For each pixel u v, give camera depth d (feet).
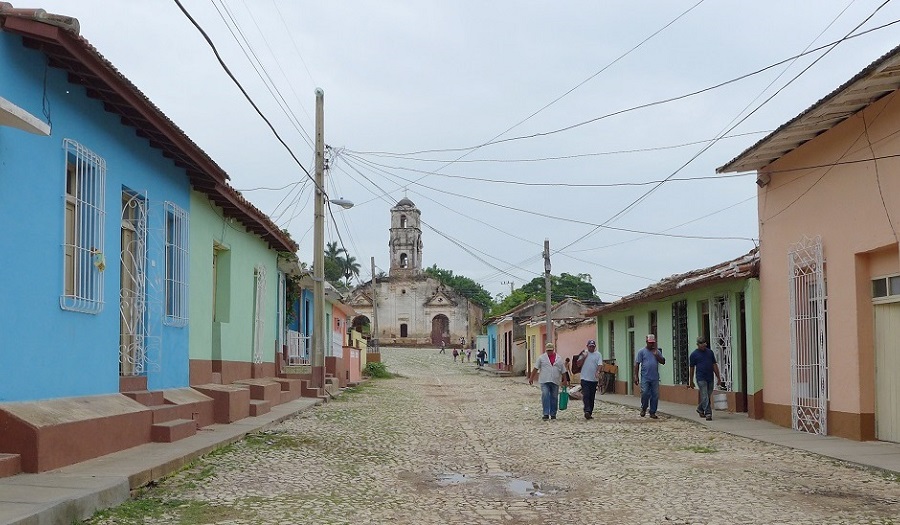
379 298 274.98
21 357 26.61
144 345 37.99
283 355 77.87
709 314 64.08
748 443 42.04
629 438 45.27
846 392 42.29
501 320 182.09
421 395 88.53
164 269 40.47
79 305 30.48
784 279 50.08
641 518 24.13
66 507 20.77
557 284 264.52
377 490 28.73
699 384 55.01
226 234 53.16
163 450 31.86
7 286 25.80
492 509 25.61
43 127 24.89
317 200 74.08
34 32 25.64
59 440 26.23
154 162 39.06
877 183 39.47
